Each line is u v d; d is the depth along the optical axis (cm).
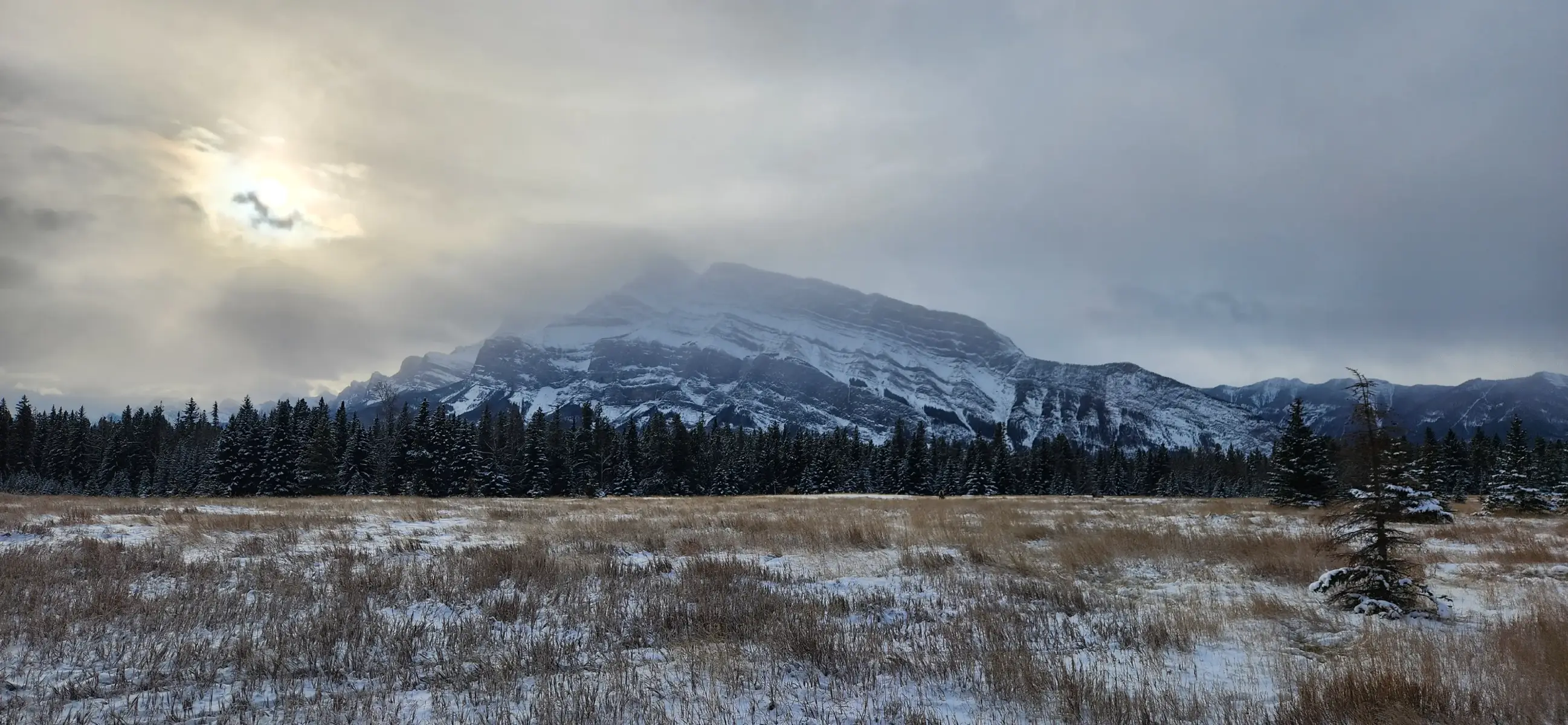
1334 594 1209
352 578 1243
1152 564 1593
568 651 877
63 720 625
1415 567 1345
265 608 1025
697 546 1809
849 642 947
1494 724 664
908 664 840
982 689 764
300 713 655
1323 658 898
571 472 7900
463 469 6869
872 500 4538
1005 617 1098
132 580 1174
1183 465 12569
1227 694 751
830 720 667
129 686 713
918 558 1642
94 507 2458
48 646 812
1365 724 655
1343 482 1248
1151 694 741
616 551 1706
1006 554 1739
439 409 6969
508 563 1390
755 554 1745
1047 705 712
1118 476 11675
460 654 848
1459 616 1098
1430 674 755
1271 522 2581
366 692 710
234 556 1441
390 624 965
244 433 6588
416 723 636
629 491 8338
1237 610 1136
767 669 822
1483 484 6612
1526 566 1506
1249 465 11894
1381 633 977
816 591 1302
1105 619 1112
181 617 949
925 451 9381
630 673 788
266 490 6462
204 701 683
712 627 998
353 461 7050
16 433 8438
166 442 9619
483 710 669
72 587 1091
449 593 1157
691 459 8869
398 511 2700
